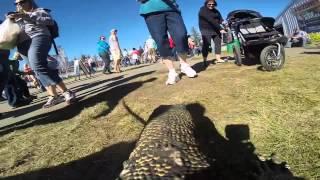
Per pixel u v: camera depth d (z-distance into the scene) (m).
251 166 1.47
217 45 4.21
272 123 1.89
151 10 2.74
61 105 3.04
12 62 3.82
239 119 1.98
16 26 2.73
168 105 2.12
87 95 3.33
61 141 2.04
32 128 2.38
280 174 1.41
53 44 3.00
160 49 2.84
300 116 1.93
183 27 2.85
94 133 2.10
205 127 1.93
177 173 1.16
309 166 1.46
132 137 1.97
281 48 2.96
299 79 2.57
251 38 3.28
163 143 1.35
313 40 10.29
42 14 2.76
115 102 2.66
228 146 1.70
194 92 2.50
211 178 1.24
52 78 2.89
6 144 2.12
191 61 5.31
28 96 4.00
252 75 2.85
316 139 1.66
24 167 1.78
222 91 2.45
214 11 4.14
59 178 1.66
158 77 3.43
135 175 1.15
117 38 7.57
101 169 1.69
